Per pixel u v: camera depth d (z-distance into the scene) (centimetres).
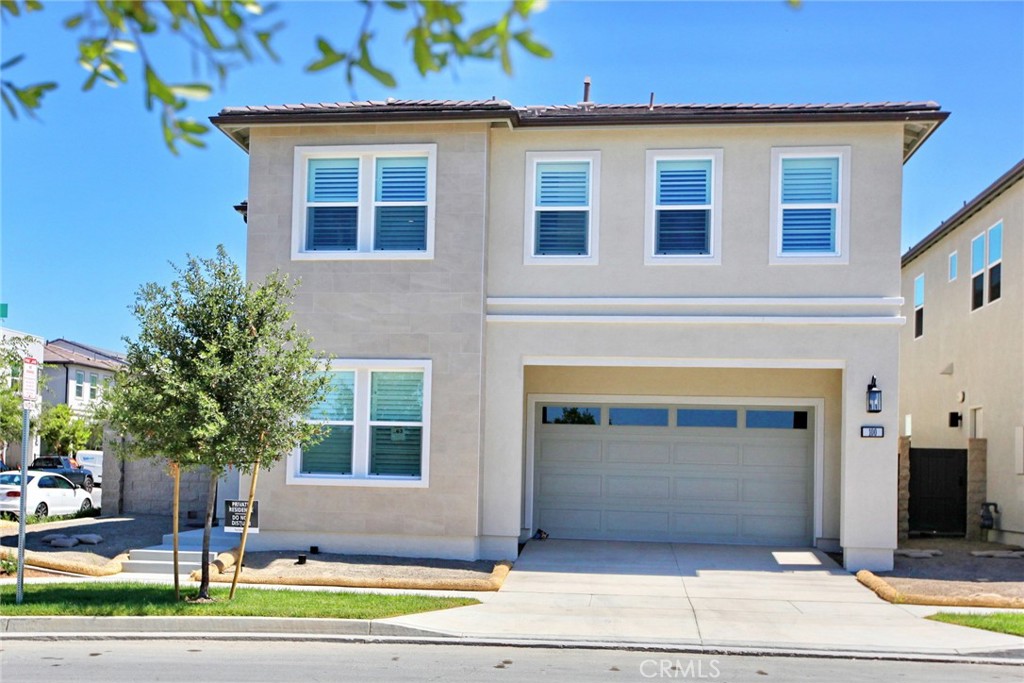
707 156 1585
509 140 1623
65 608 1169
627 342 1577
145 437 1173
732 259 1567
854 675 959
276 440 1185
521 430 1600
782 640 1098
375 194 1611
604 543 1736
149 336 1173
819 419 1725
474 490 1542
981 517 1902
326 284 1594
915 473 1961
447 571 1455
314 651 1045
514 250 1608
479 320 1562
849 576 1480
